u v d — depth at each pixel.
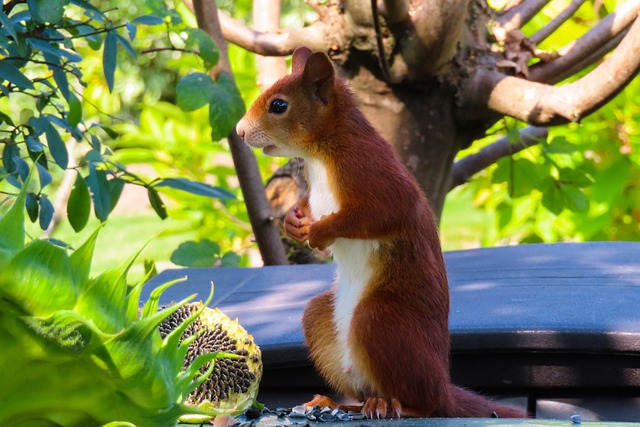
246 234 11.84
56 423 2.02
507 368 5.73
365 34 8.80
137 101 23.30
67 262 1.91
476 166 10.56
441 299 4.90
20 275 1.83
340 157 5.00
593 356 5.60
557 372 5.66
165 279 7.74
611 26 9.09
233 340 4.37
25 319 1.85
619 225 12.52
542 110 8.52
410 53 8.62
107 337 1.89
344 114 5.12
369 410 4.60
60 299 1.89
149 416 2.03
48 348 1.90
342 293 5.03
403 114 9.05
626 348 5.50
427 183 9.23
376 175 4.87
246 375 4.30
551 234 12.13
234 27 9.34
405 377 4.63
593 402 5.57
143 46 13.46
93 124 7.22
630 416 5.44
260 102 5.30
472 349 5.69
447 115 9.13
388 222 4.80
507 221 12.38
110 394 1.99
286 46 9.16
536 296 6.40
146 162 11.60
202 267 8.56
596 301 6.20
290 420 4.46
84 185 6.92
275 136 5.25
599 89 8.11
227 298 7.09
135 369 1.92
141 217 27.58
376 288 4.84
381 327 4.66
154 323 1.94
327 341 5.07
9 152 6.30
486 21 9.25
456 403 4.95
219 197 7.40
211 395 4.21
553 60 9.30
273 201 10.18
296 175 10.14
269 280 7.60
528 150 11.48
